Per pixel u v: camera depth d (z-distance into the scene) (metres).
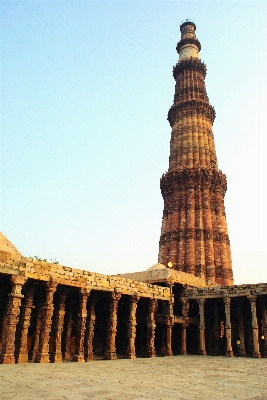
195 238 52.06
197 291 37.53
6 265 21.56
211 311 41.03
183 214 54.41
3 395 10.64
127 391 11.97
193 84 67.31
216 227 54.00
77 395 10.94
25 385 12.68
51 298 23.77
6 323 20.95
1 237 26.19
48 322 23.23
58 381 13.99
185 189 56.66
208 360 28.27
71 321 29.45
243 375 17.83
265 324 34.19
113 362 24.89
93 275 27.39
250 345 40.78
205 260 50.44
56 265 24.67
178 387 13.29
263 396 11.49
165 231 55.75
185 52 72.62
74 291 27.81
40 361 22.45
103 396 10.87
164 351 35.41
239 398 11.04
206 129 62.78
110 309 28.66
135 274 38.78
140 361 26.31
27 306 24.00
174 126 64.69
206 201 55.00
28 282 24.36
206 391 12.43
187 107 64.19
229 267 52.00
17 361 22.52
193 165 58.03
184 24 77.69
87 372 17.72
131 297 30.78
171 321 34.88
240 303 37.28
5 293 25.72
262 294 32.97
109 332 28.33
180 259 50.81
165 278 36.12
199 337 37.91
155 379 15.59
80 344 25.31
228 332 34.38
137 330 36.84
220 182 57.94
